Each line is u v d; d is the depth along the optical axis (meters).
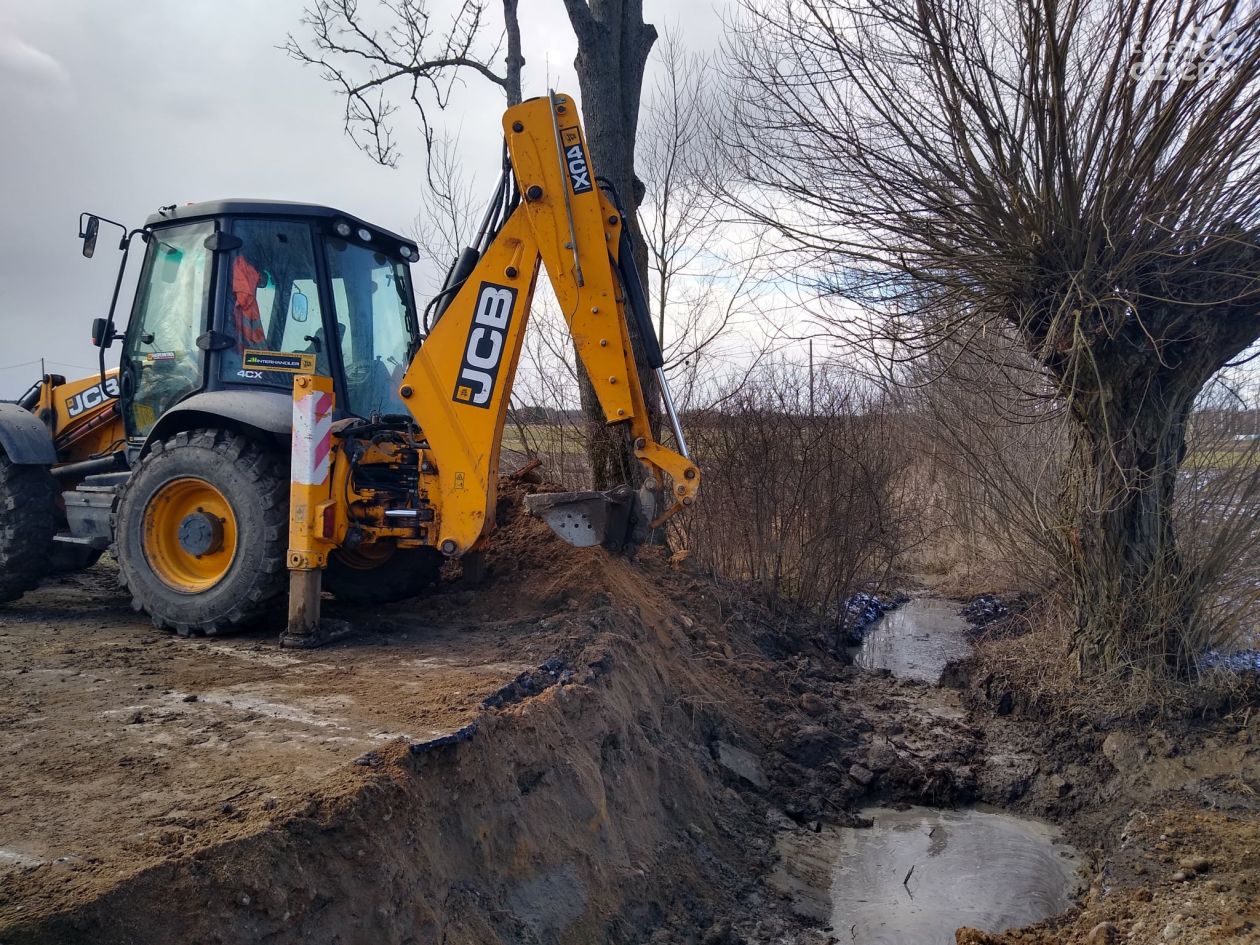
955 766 6.89
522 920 3.93
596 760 4.99
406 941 3.41
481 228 6.37
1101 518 7.03
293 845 3.23
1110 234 6.23
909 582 13.73
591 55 8.84
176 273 6.80
